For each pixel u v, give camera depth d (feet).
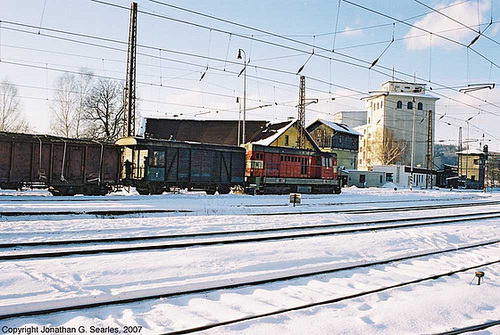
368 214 68.49
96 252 32.17
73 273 25.80
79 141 77.66
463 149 310.04
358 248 38.78
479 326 20.58
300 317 20.75
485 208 96.07
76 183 76.89
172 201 70.18
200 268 29.09
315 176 118.73
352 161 229.66
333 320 20.15
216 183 94.02
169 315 20.39
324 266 31.76
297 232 46.42
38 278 24.57
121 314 20.58
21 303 20.58
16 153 71.20
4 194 73.41
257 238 40.22
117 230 43.27
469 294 25.66
